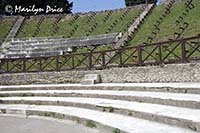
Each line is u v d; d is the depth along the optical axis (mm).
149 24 39281
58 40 42844
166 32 34062
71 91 20656
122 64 21703
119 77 21547
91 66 23594
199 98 12398
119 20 44750
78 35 45281
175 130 10008
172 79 18359
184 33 31312
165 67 18766
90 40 39906
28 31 50562
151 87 16625
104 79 22562
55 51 38375
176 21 35656
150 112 11898
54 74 25172
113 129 11328
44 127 14250
